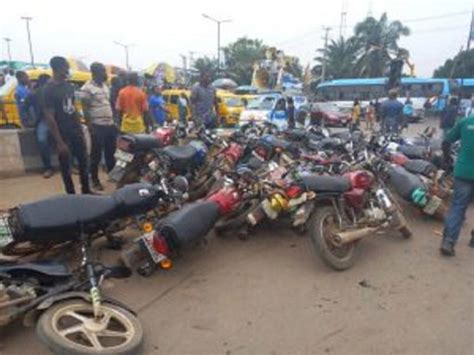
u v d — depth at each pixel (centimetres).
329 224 518
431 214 701
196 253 549
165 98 1889
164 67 2389
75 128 660
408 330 398
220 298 444
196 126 844
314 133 973
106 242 544
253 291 460
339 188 518
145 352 358
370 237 624
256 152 779
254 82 3225
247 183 548
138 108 854
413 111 2942
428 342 381
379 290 469
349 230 518
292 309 427
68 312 341
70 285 366
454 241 564
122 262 476
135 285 463
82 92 745
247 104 2194
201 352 361
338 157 746
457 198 558
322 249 498
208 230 493
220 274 496
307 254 556
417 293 465
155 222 482
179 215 464
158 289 458
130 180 681
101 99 752
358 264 531
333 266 506
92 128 752
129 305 426
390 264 535
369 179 560
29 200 718
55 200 425
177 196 529
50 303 340
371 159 716
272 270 509
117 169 680
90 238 457
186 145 731
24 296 349
